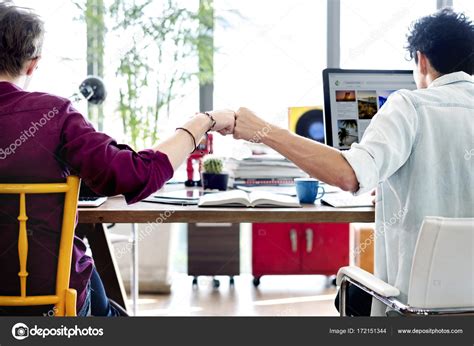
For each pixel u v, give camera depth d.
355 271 1.35
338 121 1.99
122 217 1.52
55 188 1.17
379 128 1.23
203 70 3.98
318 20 3.98
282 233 3.52
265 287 3.53
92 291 1.52
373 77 2.01
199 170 2.23
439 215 1.29
